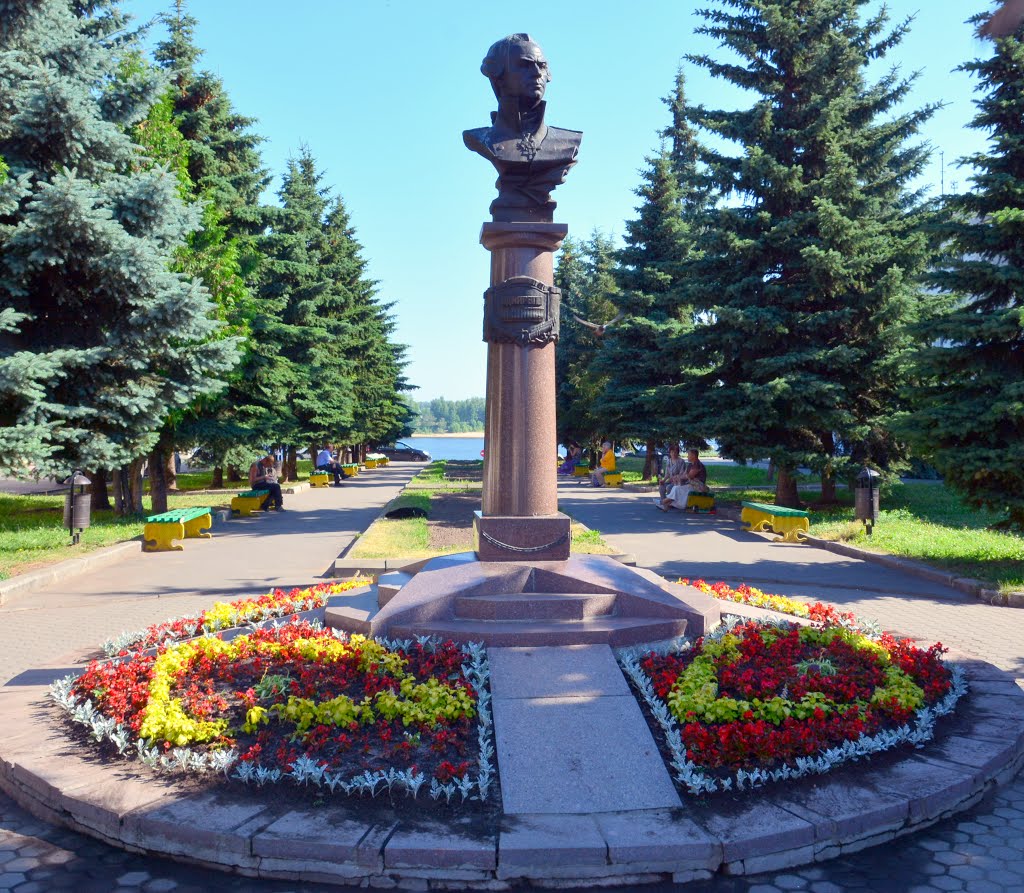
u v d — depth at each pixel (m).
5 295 13.05
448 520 18.06
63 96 12.98
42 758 4.85
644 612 6.88
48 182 13.46
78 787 4.46
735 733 4.68
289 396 33.56
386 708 5.12
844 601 9.92
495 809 4.24
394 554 12.59
